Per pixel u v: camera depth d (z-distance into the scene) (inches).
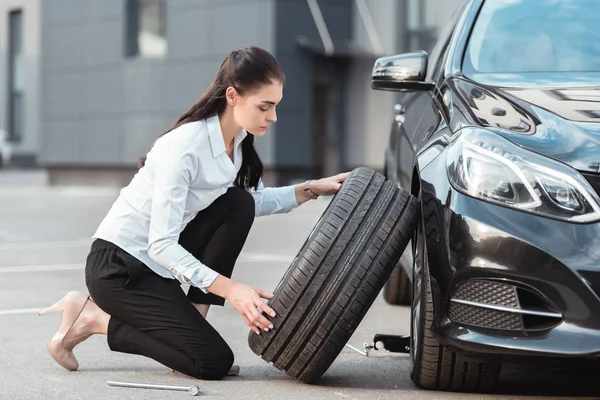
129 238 142.6
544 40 158.1
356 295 133.5
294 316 134.8
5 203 619.2
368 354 162.1
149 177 142.4
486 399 133.7
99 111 806.5
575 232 118.6
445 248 125.0
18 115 1138.7
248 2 693.9
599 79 145.2
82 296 149.4
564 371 151.7
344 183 142.0
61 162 839.7
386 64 165.3
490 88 143.1
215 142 139.6
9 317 203.3
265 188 157.9
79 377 146.4
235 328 193.3
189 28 735.7
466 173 124.6
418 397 134.6
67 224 458.0
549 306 120.5
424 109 165.3
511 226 120.2
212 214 145.1
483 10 167.9
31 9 1106.7
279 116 683.4
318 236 135.3
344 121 711.7
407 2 684.7
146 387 139.1
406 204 139.0
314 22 693.3
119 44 788.0
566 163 121.3
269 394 135.3
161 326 141.9
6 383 142.3
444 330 126.8
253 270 285.1
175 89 746.8
